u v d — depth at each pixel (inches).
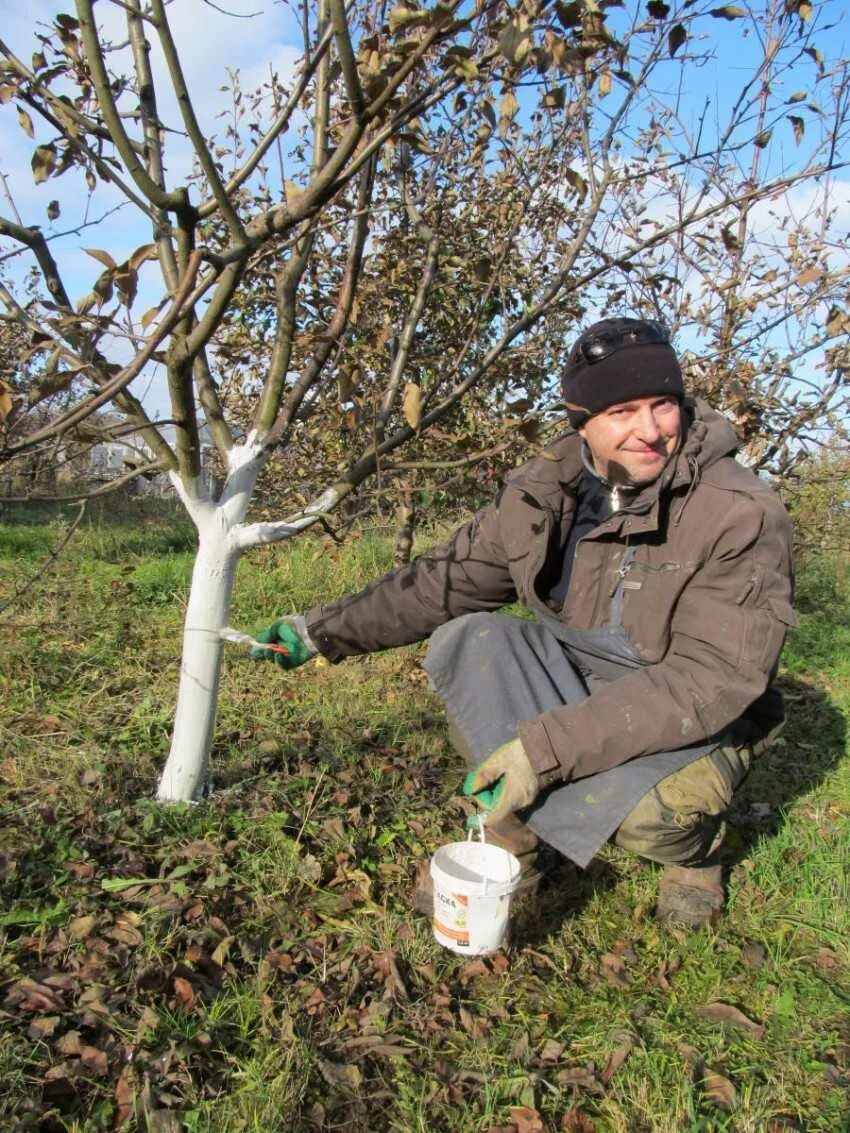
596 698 86.4
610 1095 76.2
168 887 97.3
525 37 63.7
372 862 107.5
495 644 95.8
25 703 147.5
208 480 113.9
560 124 118.1
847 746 152.7
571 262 104.0
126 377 66.4
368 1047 79.0
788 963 94.0
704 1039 83.3
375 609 104.3
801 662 197.9
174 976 83.9
